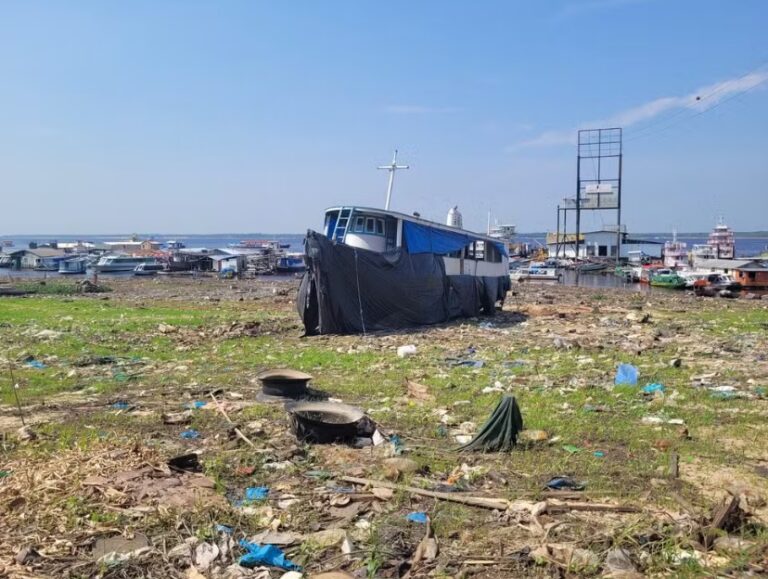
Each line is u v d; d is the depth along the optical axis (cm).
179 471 834
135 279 7031
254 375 1625
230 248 10606
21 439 979
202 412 1194
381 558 627
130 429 1074
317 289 2362
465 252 3231
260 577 587
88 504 710
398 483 823
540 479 849
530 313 3541
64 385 1467
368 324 2511
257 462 902
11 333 2362
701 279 5256
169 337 2331
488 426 999
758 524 705
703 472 892
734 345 2216
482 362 1809
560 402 1311
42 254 9262
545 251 10844
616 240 8950
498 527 703
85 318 2942
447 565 618
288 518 715
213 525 682
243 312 3400
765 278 5319
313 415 1063
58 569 589
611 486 825
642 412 1232
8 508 692
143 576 582
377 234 2667
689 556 630
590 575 602
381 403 1303
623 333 2548
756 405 1301
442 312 2944
